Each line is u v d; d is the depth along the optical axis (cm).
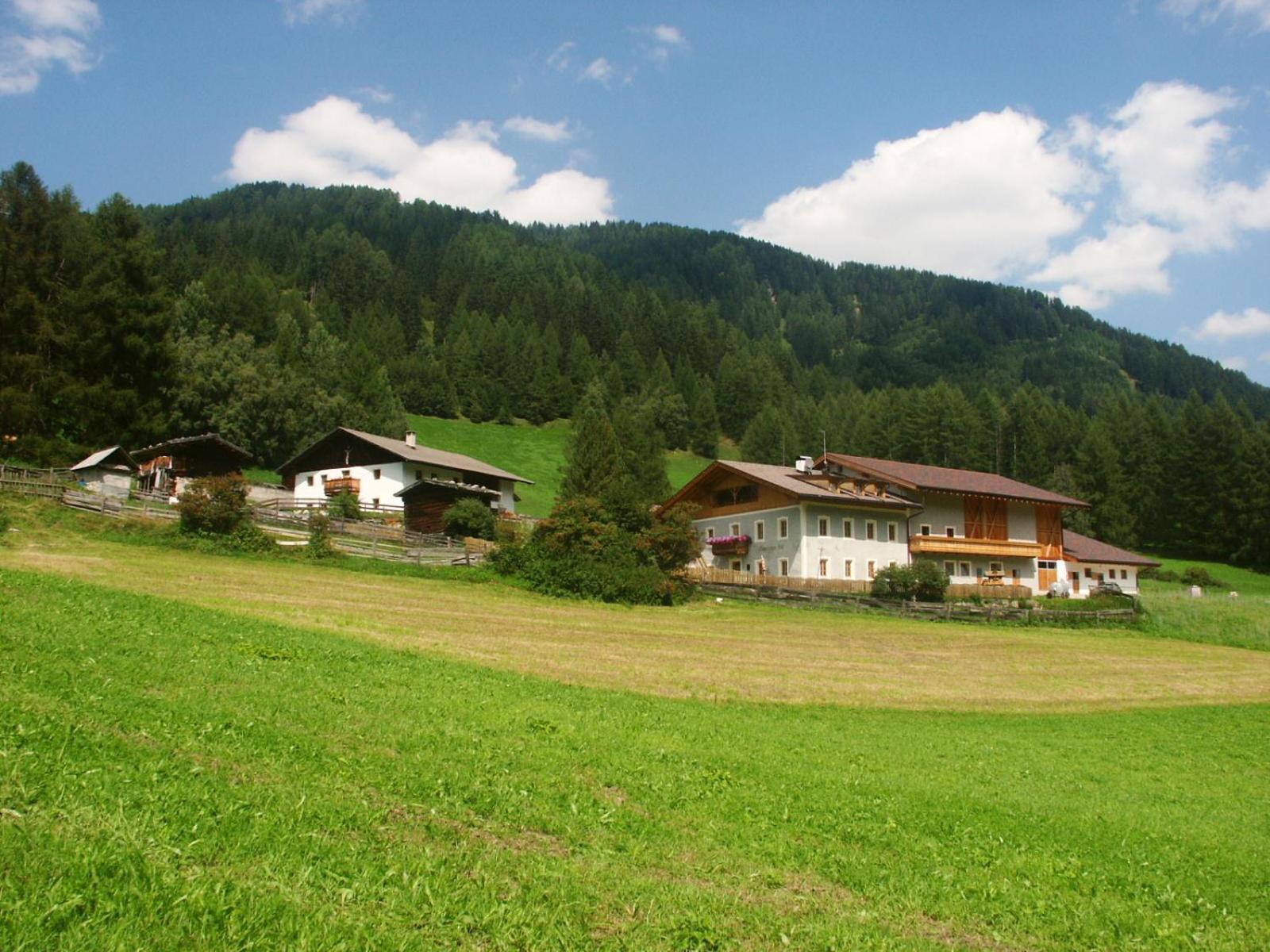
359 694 1582
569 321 18538
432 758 1232
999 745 2173
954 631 4809
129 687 1320
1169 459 11681
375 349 15450
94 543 3884
